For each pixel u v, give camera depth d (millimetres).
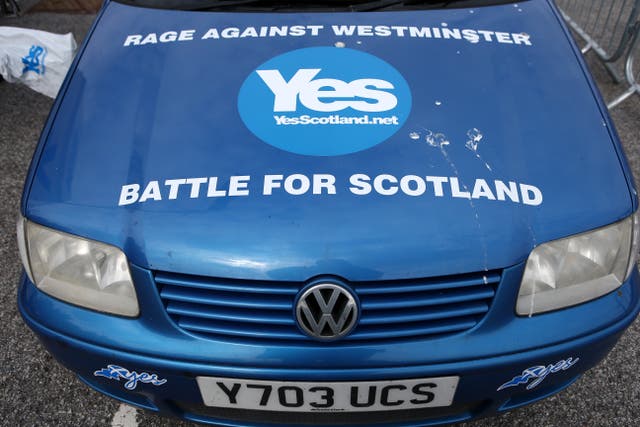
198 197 1415
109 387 1598
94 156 1564
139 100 1716
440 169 1464
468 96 1695
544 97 1712
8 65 3193
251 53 1855
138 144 1573
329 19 2006
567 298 1429
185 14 2068
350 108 1637
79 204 1461
